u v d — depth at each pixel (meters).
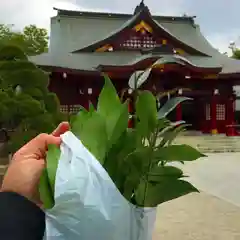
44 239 1.42
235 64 35.53
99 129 1.52
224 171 18.19
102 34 39.03
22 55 14.34
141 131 1.51
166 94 1.62
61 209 1.37
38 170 1.56
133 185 1.53
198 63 34.62
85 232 1.37
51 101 14.51
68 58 33.44
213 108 34.56
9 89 13.13
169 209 10.02
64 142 1.47
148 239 1.51
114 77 29.88
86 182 1.38
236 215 9.38
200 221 8.73
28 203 1.48
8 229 1.40
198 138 31.17
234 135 33.22
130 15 41.00
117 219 1.40
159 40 34.81
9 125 13.09
